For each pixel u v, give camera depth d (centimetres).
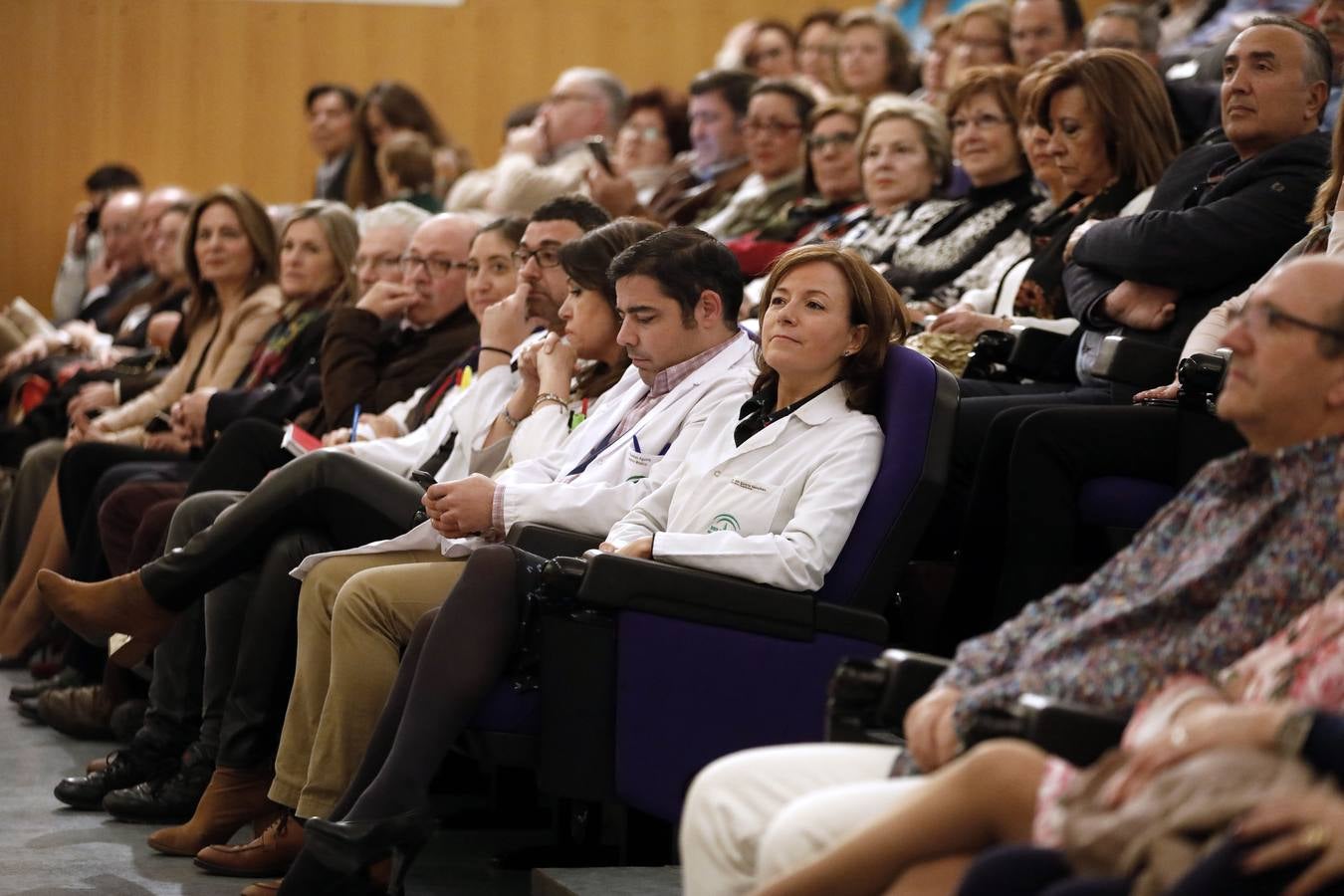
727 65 1686
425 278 1013
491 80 2045
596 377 804
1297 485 415
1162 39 1430
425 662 589
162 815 782
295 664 730
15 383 1518
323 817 643
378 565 694
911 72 1426
